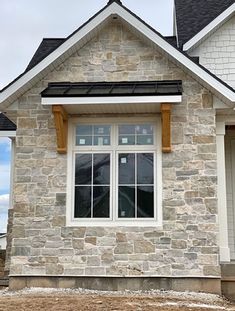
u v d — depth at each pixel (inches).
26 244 448.5
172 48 455.8
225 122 477.7
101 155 464.4
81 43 470.9
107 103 436.5
